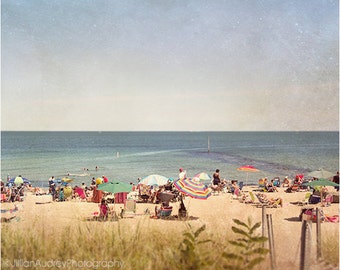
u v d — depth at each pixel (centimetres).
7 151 6812
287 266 538
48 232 650
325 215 1191
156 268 489
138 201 1612
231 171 3550
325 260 551
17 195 1648
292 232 873
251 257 532
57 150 7200
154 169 3722
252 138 16412
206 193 1156
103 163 4416
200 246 538
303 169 3722
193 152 6762
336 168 3834
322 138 16250
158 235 622
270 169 3722
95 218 1019
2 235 586
